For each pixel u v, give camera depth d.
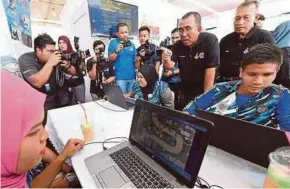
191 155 0.56
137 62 2.80
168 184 0.57
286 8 2.70
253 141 0.66
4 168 0.44
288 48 1.70
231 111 0.90
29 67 1.80
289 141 0.58
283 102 0.81
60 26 2.58
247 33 1.66
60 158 0.82
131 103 1.63
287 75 1.65
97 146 0.90
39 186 0.77
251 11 1.60
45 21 2.43
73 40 2.71
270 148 0.61
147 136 0.75
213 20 3.73
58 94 2.12
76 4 2.68
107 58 2.84
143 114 0.80
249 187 0.61
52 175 0.80
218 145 0.77
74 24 2.70
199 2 3.47
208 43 1.67
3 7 1.62
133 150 0.77
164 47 2.50
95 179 0.64
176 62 2.03
